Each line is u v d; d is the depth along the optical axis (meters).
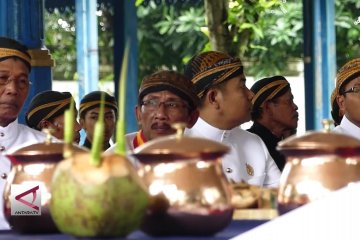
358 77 6.22
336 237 2.72
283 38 14.38
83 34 9.55
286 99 6.98
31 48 7.57
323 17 10.23
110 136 7.24
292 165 3.39
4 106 5.31
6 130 5.39
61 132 6.75
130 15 10.72
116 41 10.73
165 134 5.33
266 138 6.91
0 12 7.50
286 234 2.74
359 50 14.77
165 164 3.29
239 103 5.63
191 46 14.86
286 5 13.85
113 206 3.10
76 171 3.12
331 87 10.24
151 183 3.29
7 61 5.25
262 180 5.81
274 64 14.73
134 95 10.55
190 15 14.80
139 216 3.16
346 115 6.28
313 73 10.27
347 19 14.62
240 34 10.52
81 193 3.10
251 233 2.77
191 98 5.36
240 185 4.29
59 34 16.20
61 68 16.19
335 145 3.32
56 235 3.53
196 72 5.64
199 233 3.31
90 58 9.57
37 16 7.59
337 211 2.75
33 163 3.55
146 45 15.01
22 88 5.33
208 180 3.29
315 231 2.73
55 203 3.15
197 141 3.31
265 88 6.96
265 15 14.36
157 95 5.32
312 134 3.38
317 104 10.24
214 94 5.62
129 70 10.62
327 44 10.25
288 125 7.01
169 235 3.32
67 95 6.77
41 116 6.68
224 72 5.59
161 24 14.88
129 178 3.13
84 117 7.24
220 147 3.32
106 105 7.18
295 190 3.35
